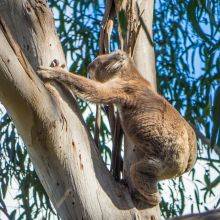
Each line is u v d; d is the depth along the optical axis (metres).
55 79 7.26
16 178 11.20
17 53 6.00
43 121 6.32
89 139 6.95
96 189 6.78
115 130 7.98
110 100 8.73
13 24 7.32
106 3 8.51
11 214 10.47
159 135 8.46
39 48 7.29
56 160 6.61
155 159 8.29
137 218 6.93
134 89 8.94
